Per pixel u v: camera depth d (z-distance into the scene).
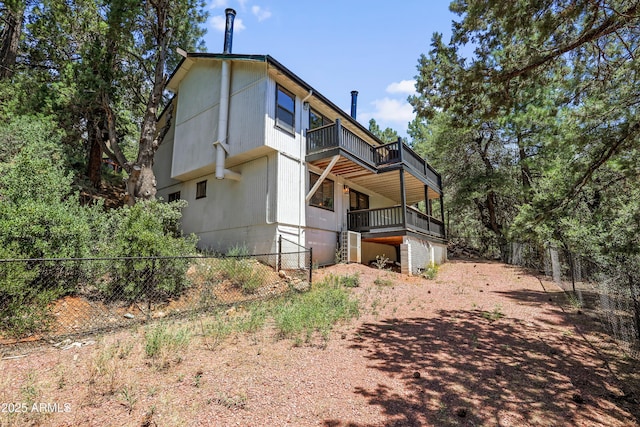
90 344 4.62
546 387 3.82
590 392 3.73
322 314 6.18
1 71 13.45
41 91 12.17
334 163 11.77
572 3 4.91
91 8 13.02
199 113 13.63
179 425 2.84
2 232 5.34
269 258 11.04
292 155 12.03
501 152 20.52
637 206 7.10
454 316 6.93
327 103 13.50
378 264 13.52
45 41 13.27
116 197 17.22
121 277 6.54
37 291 5.22
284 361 4.30
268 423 2.93
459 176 21.64
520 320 6.65
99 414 2.95
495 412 3.24
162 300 6.90
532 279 12.20
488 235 22.44
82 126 14.09
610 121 5.99
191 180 14.80
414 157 15.38
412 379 3.91
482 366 4.36
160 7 12.81
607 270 7.20
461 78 6.09
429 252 15.48
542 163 15.94
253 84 11.73
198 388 3.50
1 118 10.77
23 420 2.80
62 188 7.63
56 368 3.80
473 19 5.76
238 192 12.56
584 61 5.98
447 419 3.09
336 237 14.10
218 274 8.57
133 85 16.02
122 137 17.16
